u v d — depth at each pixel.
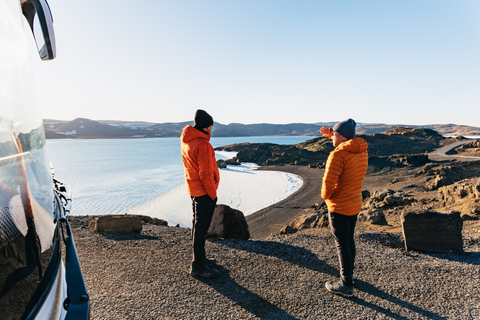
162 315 2.62
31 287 1.02
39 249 1.14
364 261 3.89
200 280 3.33
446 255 4.08
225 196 62.50
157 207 53.34
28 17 1.39
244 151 145.25
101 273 3.50
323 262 3.88
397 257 4.03
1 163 0.93
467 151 108.00
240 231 5.13
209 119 3.23
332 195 3.01
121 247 4.46
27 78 1.21
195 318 2.59
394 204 24.20
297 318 2.62
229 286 3.20
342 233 2.98
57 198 1.73
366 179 70.81
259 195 62.28
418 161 86.69
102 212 50.34
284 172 98.00
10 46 1.06
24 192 1.07
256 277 3.44
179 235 5.31
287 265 3.79
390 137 155.12
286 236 5.16
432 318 2.63
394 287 3.20
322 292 3.10
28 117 1.18
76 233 5.25
